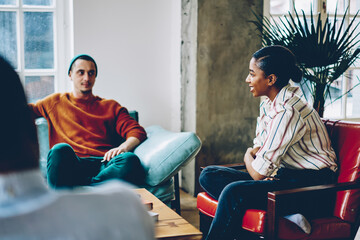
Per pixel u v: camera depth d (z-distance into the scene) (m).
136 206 0.49
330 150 2.22
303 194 1.94
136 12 3.74
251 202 2.07
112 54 3.71
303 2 4.03
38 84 3.72
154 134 3.18
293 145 2.18
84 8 3.60
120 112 3.25
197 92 3.57
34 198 0.44
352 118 4.31
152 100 3.86
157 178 2.80
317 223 2.07
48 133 3.11
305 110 2.18
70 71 3.23
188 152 2.85
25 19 3.64
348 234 2.12
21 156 0.45
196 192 3.69
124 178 2.76
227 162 3.72
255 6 3.65
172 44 3.85
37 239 0.42
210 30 3.55
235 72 3.66
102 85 3.72
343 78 4.25
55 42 3.72
